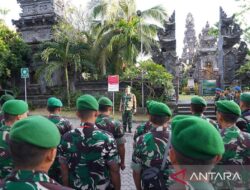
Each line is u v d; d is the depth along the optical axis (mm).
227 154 2816
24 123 1684
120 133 4848
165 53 22422
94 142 3082
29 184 1630
